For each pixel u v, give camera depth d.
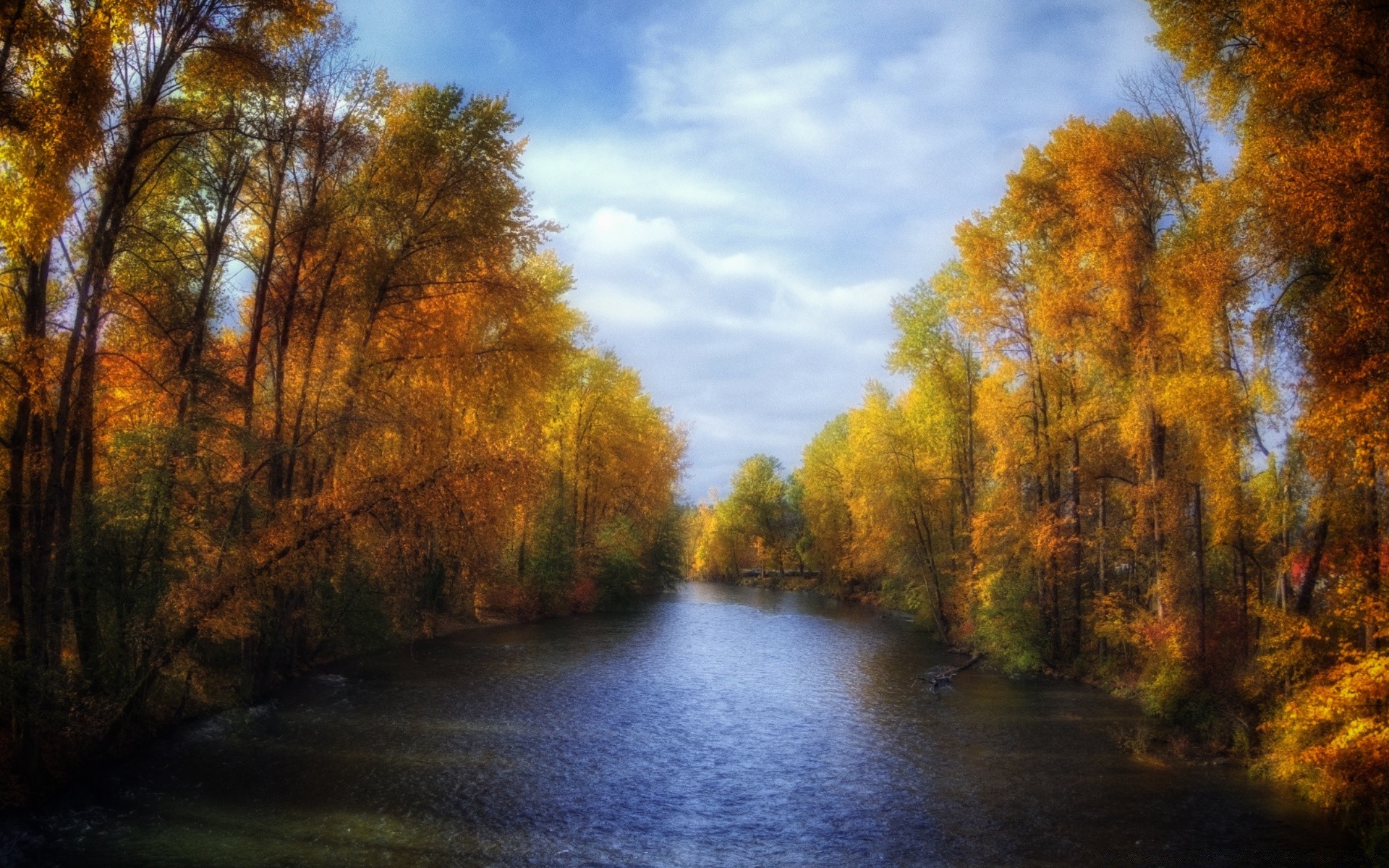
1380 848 13.88
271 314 25.45
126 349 20.41
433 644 36.88
